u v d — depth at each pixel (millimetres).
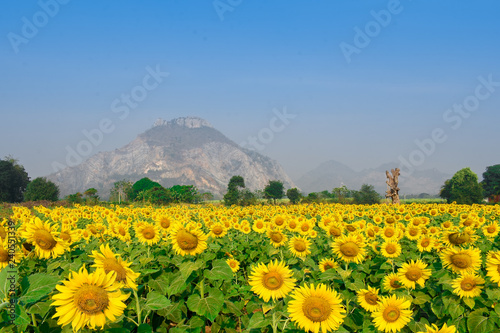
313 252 10445
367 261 9383
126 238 10500
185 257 6484
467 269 6676
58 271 6629
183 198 91188
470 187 106938
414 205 29141
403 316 5207
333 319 4223
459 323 6254
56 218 18406
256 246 12266
